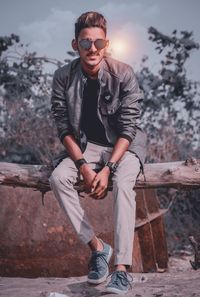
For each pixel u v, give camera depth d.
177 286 3.47
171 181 3.76
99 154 3.54
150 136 7.50
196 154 7.50
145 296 3.21
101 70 3.37
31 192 4.76
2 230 4.59
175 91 7.88
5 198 4.70
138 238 5.06
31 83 7.71
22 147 7.49
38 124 7.47
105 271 3.39
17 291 3.61
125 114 3.40
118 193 3.23
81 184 3.58
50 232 4.60
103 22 3.34
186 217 7.10
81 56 3.33
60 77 3.50
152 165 3.82
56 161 3.57
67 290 3.56
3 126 7.51
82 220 3.36
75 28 3.38
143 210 5.05
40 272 4.54
